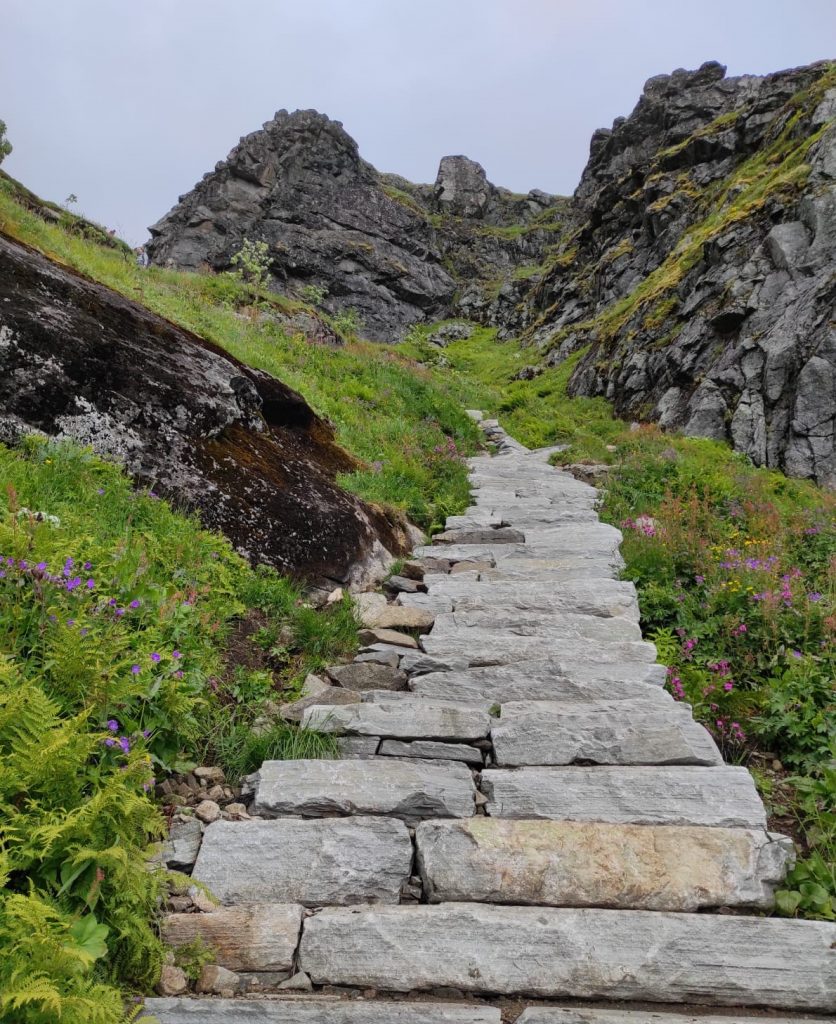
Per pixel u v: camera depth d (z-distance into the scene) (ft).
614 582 21.44
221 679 14.53
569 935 9.46
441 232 204.95
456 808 11.92
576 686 15.75
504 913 9.77
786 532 28.84
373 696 15.35
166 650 12.78
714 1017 8.68
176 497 19.17
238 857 10.59
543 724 13.96
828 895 10.48
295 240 164.04
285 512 21.01
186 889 10.12
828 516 33.94
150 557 15.87
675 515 28.04
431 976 9.09
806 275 62.69
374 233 176.55
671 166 117.50
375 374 47.80
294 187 174.70
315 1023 8.28
